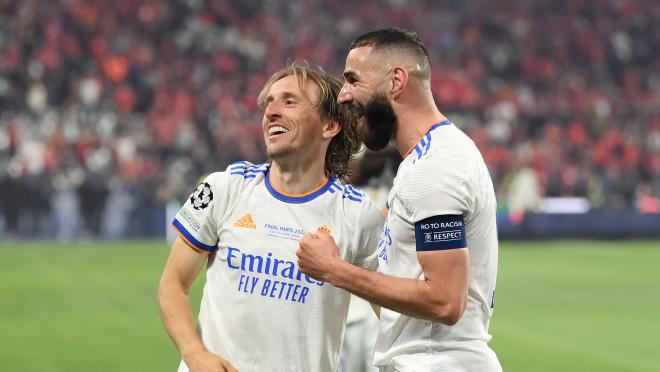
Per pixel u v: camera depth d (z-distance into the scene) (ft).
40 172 75.97
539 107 102.94
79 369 28.07
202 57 100.94
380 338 13.10
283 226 12.65
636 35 118.11
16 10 96.84
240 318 12.53
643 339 34.63
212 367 12.05
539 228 82.17
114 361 29.30
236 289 12.60
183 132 84.58
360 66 12.57
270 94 12.74
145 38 100.89
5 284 47.24
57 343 32.17
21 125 79.30
